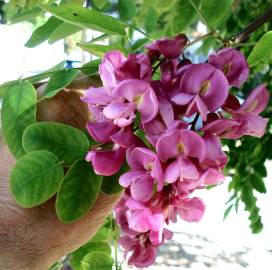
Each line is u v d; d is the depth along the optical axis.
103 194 0.25
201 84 0.20
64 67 0.26
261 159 0.62
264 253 1.59
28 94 0.23
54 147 0.22
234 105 0.21
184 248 1.61
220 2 0.29
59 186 0.22
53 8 0.25
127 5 0.34
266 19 0.26
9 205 0.23
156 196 0.20
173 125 0.19
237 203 0.64
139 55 0.20
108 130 0.20
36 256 0.24
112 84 0.20
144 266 0.28
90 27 0.25
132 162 0.20
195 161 0.20
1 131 0.24
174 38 0.22
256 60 0.25
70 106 0.24
